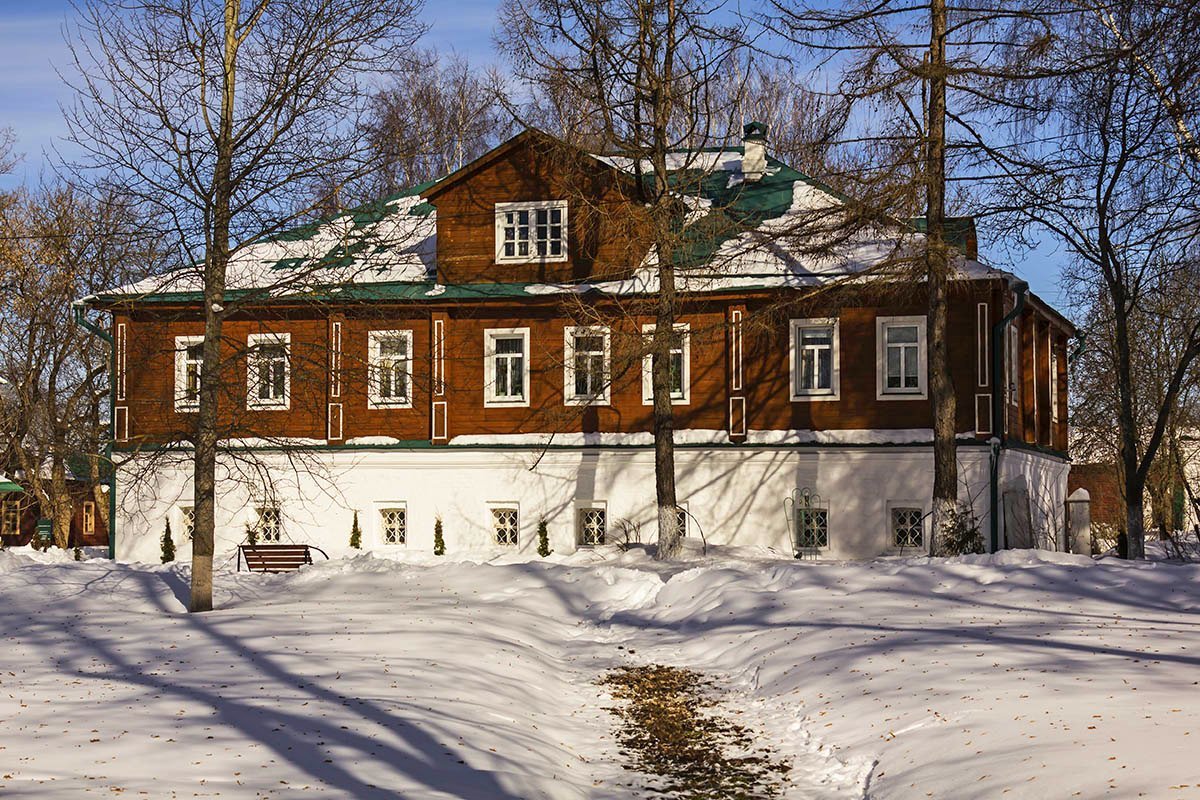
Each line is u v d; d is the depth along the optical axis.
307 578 24.27
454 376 32.06
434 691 13.37
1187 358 28.22
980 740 10.46
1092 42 22.22
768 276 30.45
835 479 30.08
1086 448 52.88
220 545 32.44
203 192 19.84
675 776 11.19
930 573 20.28
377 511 32.19
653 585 23.12
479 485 31.80
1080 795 8.45
